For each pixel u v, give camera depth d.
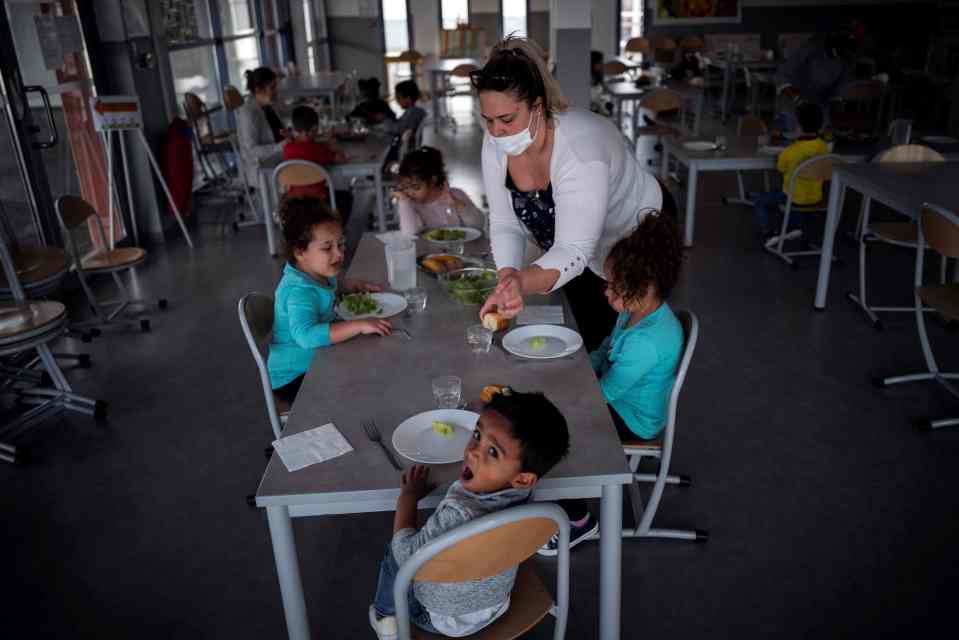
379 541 2.29
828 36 6.12
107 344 3.79
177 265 5.03
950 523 2.30
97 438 2.92
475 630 1.42
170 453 2.81
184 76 7.04
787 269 4.59
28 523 2.43
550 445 1.27
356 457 1.51
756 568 2.14
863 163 3.88
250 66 8.90
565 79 6.44
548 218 2.12
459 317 2.24
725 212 5.87
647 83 8.30
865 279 4.36
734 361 3.42
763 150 4.81
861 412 2.96
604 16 11.82
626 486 2.54
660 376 1.98
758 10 11.35
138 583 2.15
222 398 3.22
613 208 2.16
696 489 2.51
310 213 2.18
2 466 2.75
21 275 3.34
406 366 1.92
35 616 2.04
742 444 2.76
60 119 4.73
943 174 3.60
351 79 9.68
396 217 5.89
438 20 11.84
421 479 1.42
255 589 2.12
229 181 7.14
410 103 6.07
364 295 2.33
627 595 2.04
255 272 4.84
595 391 1.75
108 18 5.10
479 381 1.82
